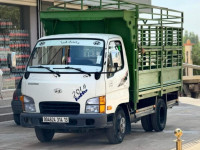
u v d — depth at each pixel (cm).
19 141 1245
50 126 1109
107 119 1112
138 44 1224
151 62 1312
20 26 2078
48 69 1125
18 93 1448
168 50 1427
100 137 1296
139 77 1237
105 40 1145
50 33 1312
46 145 1183
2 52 1997
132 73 1212
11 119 1658
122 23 1212
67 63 1134
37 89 1126
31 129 1450
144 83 1269
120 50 1186
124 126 1191
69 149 1122
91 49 1141
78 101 1093
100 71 1102
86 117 1084
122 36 1220
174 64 1488
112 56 1143
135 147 1138
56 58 1150
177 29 1509
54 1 2142
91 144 1184
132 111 1227
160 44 1373
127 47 1216
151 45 1316
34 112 1132
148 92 1285
